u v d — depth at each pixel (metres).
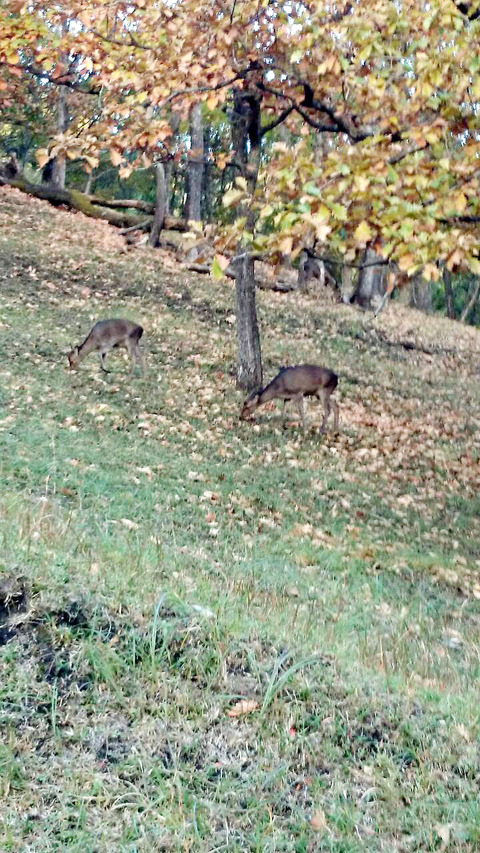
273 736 4.91
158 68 13.16
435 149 9.09
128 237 30.83
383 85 10.60
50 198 32.47
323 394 16.91
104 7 14.52
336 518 13.19
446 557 12.52
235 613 6.61
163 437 15.08
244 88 15.23
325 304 30.06
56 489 11.28
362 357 25.17
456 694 6.63
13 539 6.63
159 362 19.45
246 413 16.86
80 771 4.36
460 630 9.64
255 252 8.22
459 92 10.12
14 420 13.96
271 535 11.99
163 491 12.48
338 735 5.01
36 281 23.22
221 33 12.99
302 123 16.47
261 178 9.52
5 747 4.38
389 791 4.61
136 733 4.70
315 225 7.59
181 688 5.11
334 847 4.17
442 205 8.27
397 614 9.61
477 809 4.51
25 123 36.19
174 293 25.47
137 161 13.92
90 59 14.85
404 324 31.27
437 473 16.36
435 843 4.30
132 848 3.96
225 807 4.33
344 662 6.20
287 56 14.09
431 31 10.63
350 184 8.11
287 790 4.52
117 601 5.72
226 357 20.80
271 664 5.54
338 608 9.16
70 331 20.14
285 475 14.58
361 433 17.70
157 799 4.25
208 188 44.41
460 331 34.34
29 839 3.93
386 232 7.74
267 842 4.12
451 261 7.83
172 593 6.04
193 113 28.22
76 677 4.97
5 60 15.59
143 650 5.28
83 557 7.20
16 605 5.30
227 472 14.09
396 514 13.91
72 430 14.19
